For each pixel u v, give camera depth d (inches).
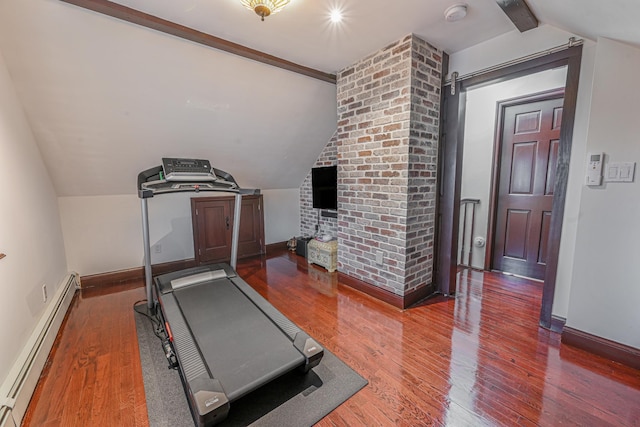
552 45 81.6
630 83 68.3
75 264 126.7
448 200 112.0
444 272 115.6
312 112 142.7
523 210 131.6
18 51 77.6
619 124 70.4
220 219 163.9
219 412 52.4
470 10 78.4
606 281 74.6
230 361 64.6
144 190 97.4
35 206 92.2
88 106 96.8
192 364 63.0
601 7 55.9
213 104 115.6
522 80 123.9
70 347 83.1
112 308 108.0
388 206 106.0
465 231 148.9
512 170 133.1
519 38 88.1
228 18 81.7
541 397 63.1
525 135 127.8
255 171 165.0
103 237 132.3
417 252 107.7
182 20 82.3
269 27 86.7
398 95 97.8
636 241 70.1
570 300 80.8
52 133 99.1
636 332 71.4
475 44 99.0
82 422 58.0
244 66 107.1
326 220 177.8
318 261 155.7
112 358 78.1
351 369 73.0
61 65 84.2
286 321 81.4
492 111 134.0
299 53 104.5
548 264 87.8
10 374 60.7
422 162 103.8
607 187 73.0
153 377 70.7
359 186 116.7
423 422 57.4
